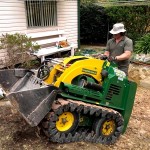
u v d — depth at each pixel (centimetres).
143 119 481
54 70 379
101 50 1192
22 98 308
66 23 1063
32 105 314
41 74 392
